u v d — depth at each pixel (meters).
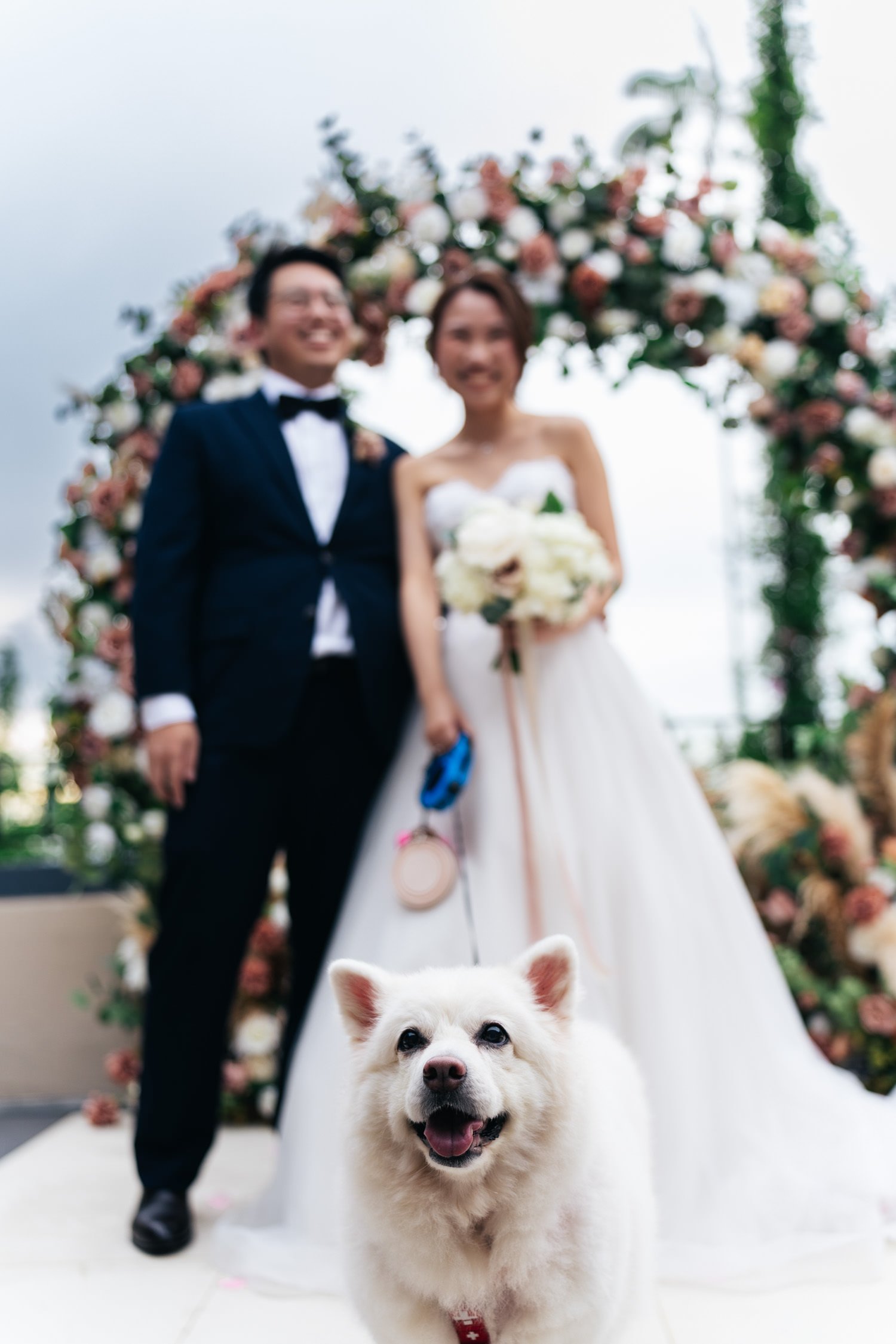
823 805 4.39
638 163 4.22
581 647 3.23
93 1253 2.86
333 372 3.52
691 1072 2.82
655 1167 2.71
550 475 3.27
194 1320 2.41
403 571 3.33
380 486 3.43
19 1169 3.68
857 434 4.23
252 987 4.24
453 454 3.42
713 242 4.20
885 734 4.57
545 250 4.08
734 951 3.07
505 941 2.86
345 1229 1.78
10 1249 2.90
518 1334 1.68
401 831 3.12
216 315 4.27
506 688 3.12
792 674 7.93
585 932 2.88
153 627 3.10
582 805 3.04
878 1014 4.12
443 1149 1.57
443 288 4.11
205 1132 3.00
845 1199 2.68
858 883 4.34
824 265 4.35
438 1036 1.67
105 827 4.25
